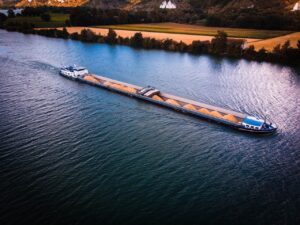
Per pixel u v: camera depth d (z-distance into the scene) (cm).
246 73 13625
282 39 19050
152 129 8194
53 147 7031
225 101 10325
